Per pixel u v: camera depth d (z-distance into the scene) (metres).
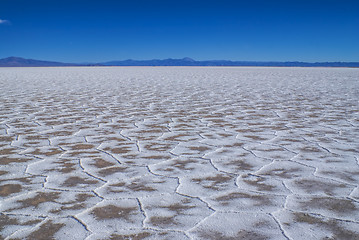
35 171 2.53
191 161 2.77
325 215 1.80
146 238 1.58
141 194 2.10
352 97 7.43
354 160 2.76
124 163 2.73
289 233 1.61
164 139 3.54
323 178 2.36
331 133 3.78
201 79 15.01
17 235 1.60
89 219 1.76
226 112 5.41
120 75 19.59
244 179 2.36
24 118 4.82
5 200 2.00
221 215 1.80
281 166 2.63
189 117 4.94
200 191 2.14
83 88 10.09
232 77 16.84
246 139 3.52
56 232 1.63
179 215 1.81
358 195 2.06
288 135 3.69
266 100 7.02
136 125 4.32
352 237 1.57
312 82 12.59
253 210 1.86
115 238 1.58
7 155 2.94
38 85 11.25
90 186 2.23
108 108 5.86
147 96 7.82
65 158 2.86
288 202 1.96
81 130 4.00
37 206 1.92
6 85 11.16
